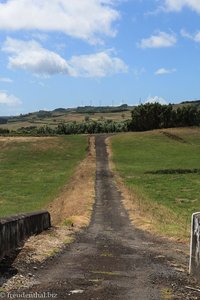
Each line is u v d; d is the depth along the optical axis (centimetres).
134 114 13412
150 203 3991
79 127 13850
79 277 956
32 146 9431
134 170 6900
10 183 5975
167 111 13225
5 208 4119
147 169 6975
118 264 1162
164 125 13175
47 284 875
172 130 11781
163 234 2064
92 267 1092
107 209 3394
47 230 1830
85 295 801
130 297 800
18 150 9062
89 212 3170
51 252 1270
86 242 1634
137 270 1083
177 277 1004
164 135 11025
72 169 7181
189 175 6444
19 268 1008
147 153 8950
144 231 2236
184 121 13225
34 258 1147
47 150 9144
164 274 1038
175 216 3288
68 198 4072
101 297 791
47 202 4372
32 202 4494
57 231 1886
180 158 8319
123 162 7931
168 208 3891
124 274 1019
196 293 855
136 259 1267
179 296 823
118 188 4984
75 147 9562
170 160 8075
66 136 10962
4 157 8481
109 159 8288
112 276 986
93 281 920
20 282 877
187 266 1180
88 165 7475
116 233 2106
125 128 13750
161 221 2753
